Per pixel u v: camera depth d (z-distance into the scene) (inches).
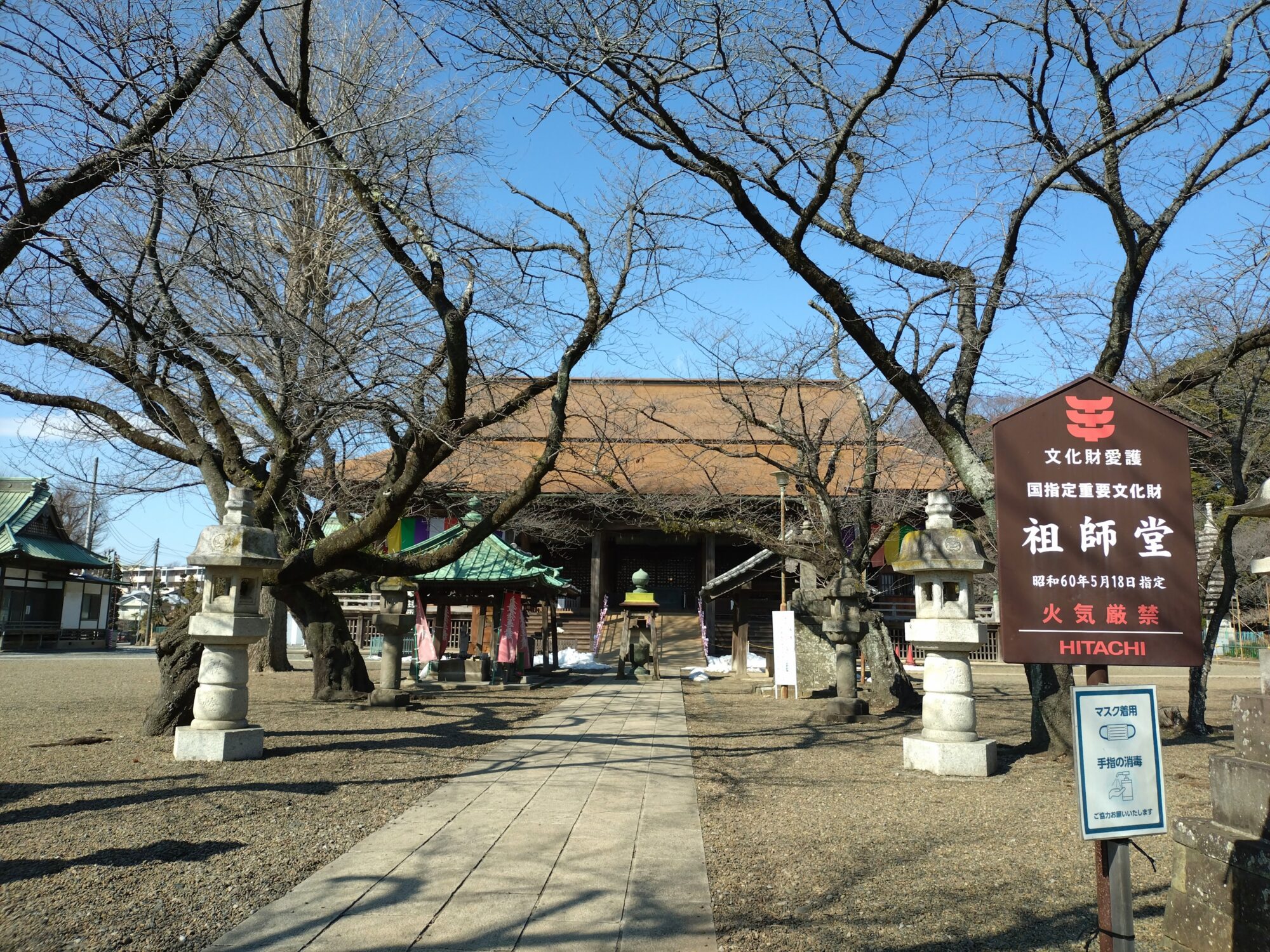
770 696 704.4
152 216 367.6
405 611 573.3
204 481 451.8
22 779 303.3
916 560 362.6
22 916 173.6
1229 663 1251.8
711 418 1038.4
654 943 168.2
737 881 207.5
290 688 699.4
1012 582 159.8
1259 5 317.4
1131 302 418.3
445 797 292.7
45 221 265.6
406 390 394.9
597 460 697.6
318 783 307.3
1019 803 295.3
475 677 755.4
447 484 695.1
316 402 384.8
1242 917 157.2
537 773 339.3
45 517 1512.1
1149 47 370.3
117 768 325.1
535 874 210.1
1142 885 214.8
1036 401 164.4
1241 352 429.7
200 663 376.8
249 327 394.6
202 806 266.5
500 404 566.9
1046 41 382.6
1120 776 140.5
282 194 422.9
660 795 301.6
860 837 248.7
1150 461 162.6
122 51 269.4
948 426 401.1
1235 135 399.5
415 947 164.6
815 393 943.7
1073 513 161.0
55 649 1491.1
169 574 2829.7
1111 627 157.8
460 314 392.2
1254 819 161.5
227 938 167.5
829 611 594.6
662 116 346.0
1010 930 177.8
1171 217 406.9
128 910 179.5
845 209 438.3
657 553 1536.7
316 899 190.4
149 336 388.8
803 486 758.5
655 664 882.1
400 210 400.8
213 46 281.7
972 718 356.5
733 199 380.8
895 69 330.6
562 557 1462.8
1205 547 980.6
